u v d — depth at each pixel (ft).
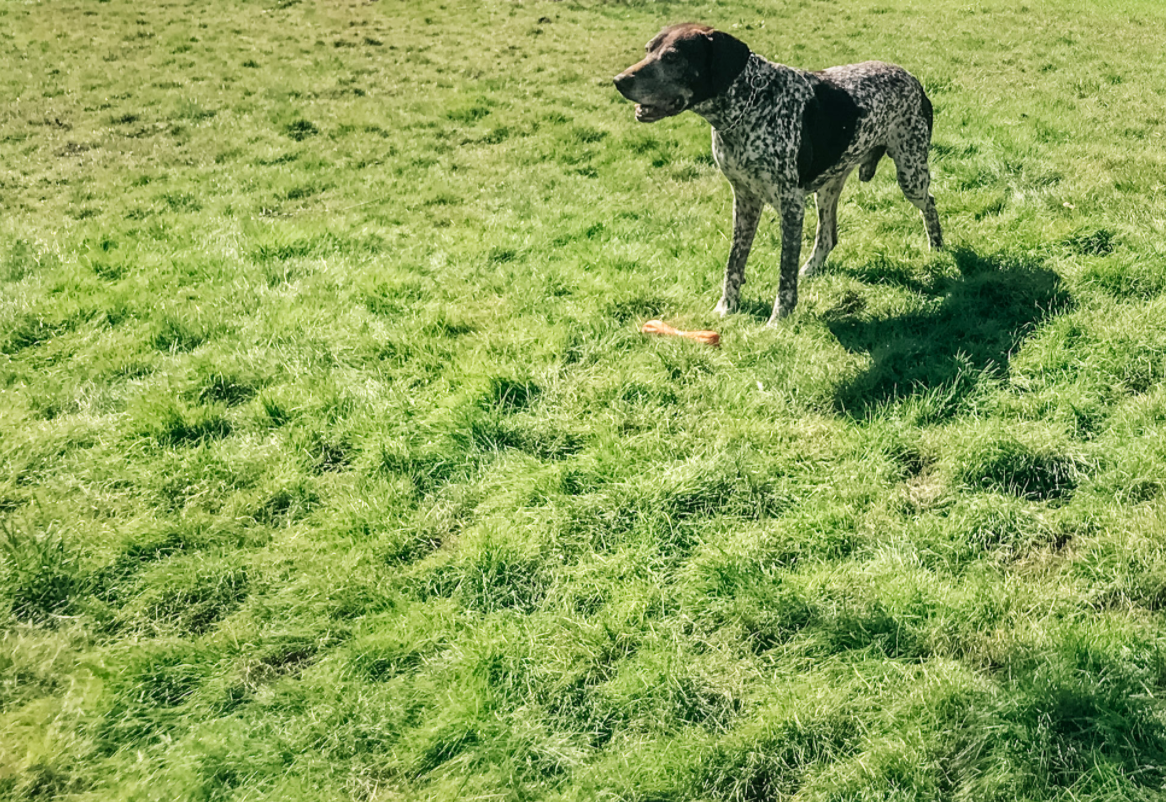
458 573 11.15
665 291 18.26
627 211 23.89
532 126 32.45
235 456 13.48
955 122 29.63
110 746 9.10
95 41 45.34
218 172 28.68
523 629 10.25
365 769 8.68
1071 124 28.55
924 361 14.97
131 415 14.66
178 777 8.59
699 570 10.91
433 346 16.55
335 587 10.96
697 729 8.89
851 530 11.44
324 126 32.94
